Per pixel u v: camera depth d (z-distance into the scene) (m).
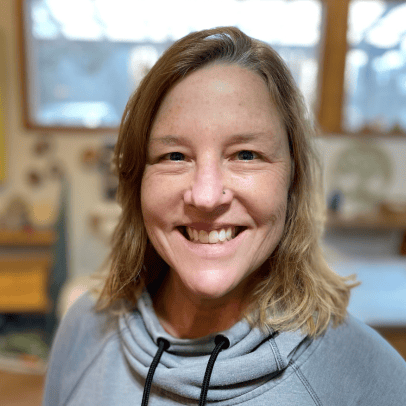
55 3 2.44
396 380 0.56
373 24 2.55
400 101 2.70
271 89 0.53
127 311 0.68
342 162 2.71
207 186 0.49
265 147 0.52
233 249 0.53
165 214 0.54
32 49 2.49
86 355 0.69
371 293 1.66
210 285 0.51
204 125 0.50
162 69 0.52
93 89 2.58
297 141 0.57
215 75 0.51
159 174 0.54
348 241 2.78
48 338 2.20
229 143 0.51
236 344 0.56
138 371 0.59
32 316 2.63
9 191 2.58
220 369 0.53
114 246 0.70
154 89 0.53
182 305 0.63
